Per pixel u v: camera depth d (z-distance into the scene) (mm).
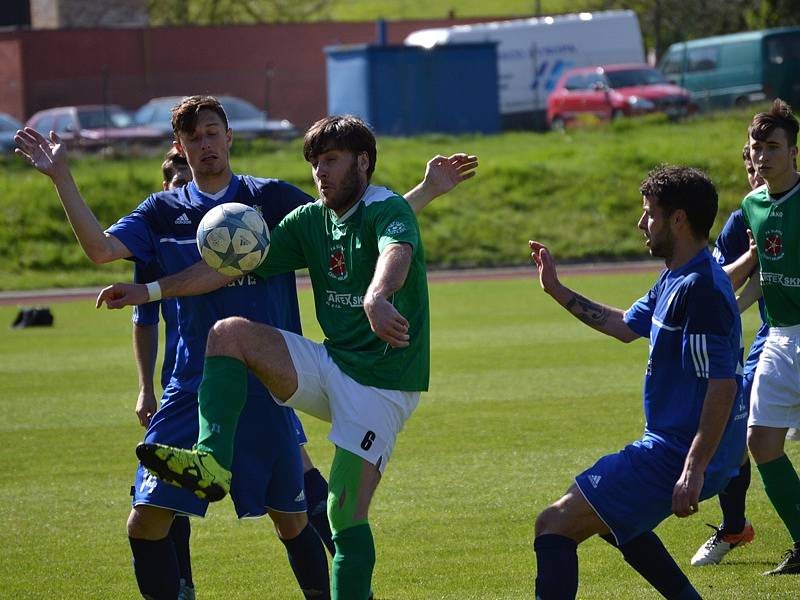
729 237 23344
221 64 151625
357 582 16172
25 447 33812
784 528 24297
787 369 21234
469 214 97750
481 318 60562
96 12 193125
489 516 25250
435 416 36375
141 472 17406
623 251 92125
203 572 22047
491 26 134125
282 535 18891
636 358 46750
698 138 111500
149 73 148250
